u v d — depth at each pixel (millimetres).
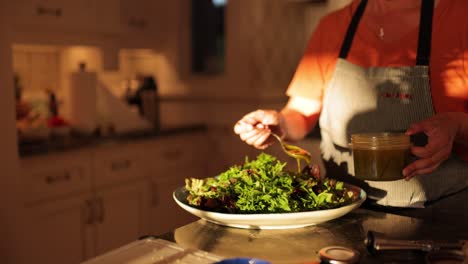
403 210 1173
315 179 1069
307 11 3145
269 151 2773
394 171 959
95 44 2688
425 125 957
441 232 920
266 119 1219
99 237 2432
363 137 970
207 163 3162
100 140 2436
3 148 1943
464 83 1130
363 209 1095
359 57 1262
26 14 2258
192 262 798
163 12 3158
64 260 2266
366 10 1283
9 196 1980
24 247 2072
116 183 2510
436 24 1153
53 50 2852
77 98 2609
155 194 2758
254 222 911
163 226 2826
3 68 1926
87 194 2357
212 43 3127
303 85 1358
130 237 2611
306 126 1349
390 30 1228
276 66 3043
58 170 2215
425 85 1156
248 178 1019
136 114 2867
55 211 2209
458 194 1164
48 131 2398
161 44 3240
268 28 2938
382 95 1205
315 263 775
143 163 2664
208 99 3109
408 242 809
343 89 1255
